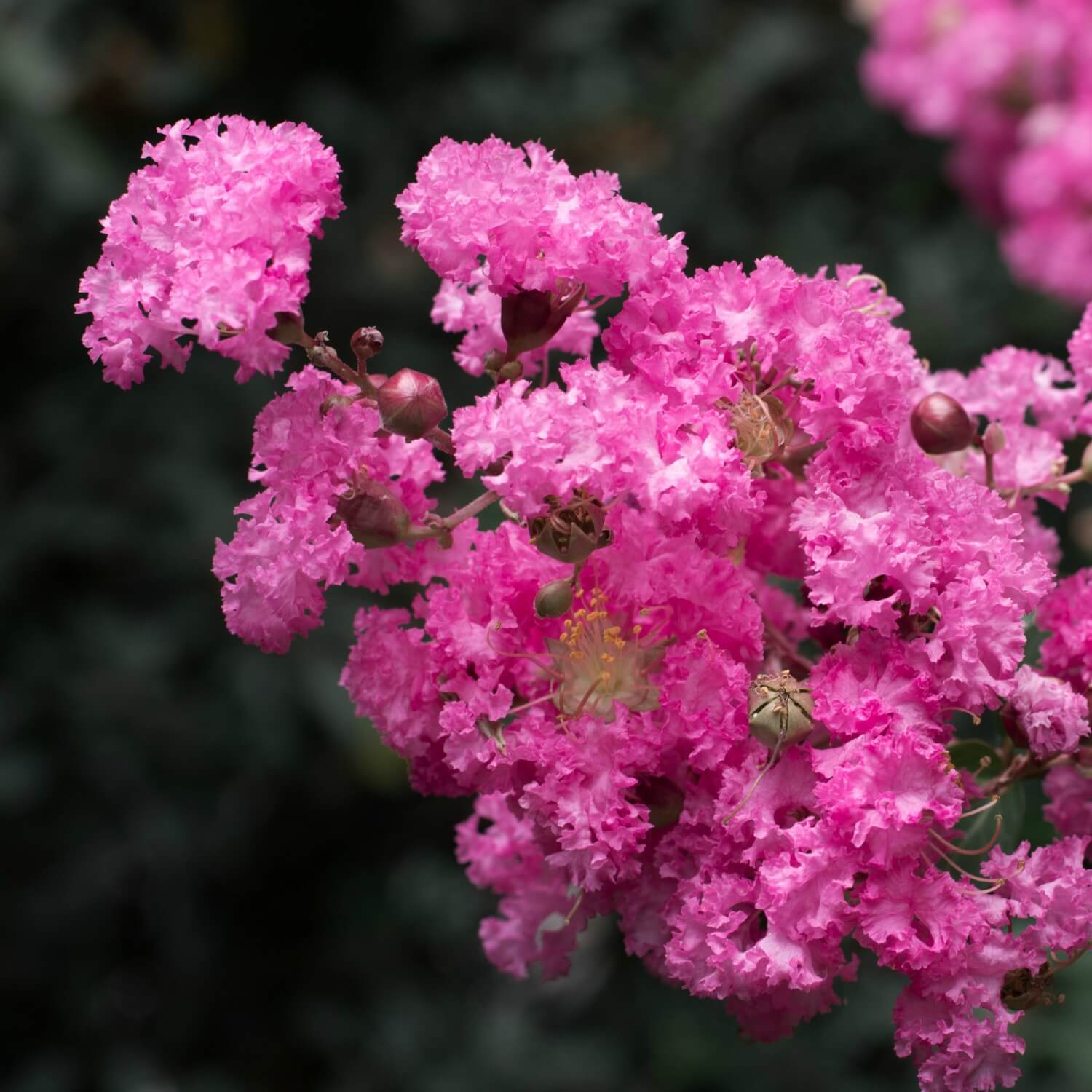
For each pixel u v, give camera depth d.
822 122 1.66
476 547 0.62
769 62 1.62
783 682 0.60
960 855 0.63
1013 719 0.62
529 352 0.63
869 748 0.59
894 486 0.60
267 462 0.59
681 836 0.61
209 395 1.36
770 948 0.59
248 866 1.41
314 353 0.59
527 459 0.59
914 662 0.60
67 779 1.30
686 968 0.60
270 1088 1.35
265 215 0.59
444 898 1.41
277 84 1.61
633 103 1.65
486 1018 1.33
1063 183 1.11
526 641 0.61
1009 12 1.19
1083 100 1.15
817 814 0.60
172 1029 1.36
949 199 1.63
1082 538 0.83
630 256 0.60
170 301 0.58
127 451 1.34
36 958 1.33
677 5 1.70
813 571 0.60
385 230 1.54
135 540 1.32
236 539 0.59
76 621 1.31
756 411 0.60
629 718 0.60
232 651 1.31
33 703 1.29
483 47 1.67
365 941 1.40
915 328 1.49
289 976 1.40
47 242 1.38
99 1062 1.34
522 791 0.61
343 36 1.63
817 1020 1.22
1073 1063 1.00
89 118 1.46
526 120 1.62
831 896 0.59
